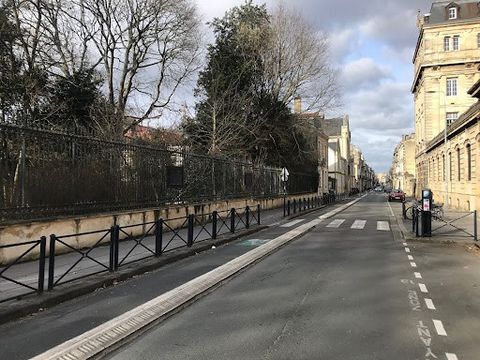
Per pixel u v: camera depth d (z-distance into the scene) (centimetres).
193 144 3027
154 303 683
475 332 571
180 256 1132
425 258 1163
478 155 2708
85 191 1240
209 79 3422
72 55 2580
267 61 3669
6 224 972
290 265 1050
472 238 1518
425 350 506
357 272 965
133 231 1439
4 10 1973
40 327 581
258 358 479
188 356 485
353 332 567
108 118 2298
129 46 2948
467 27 5375
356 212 3075
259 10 3694
